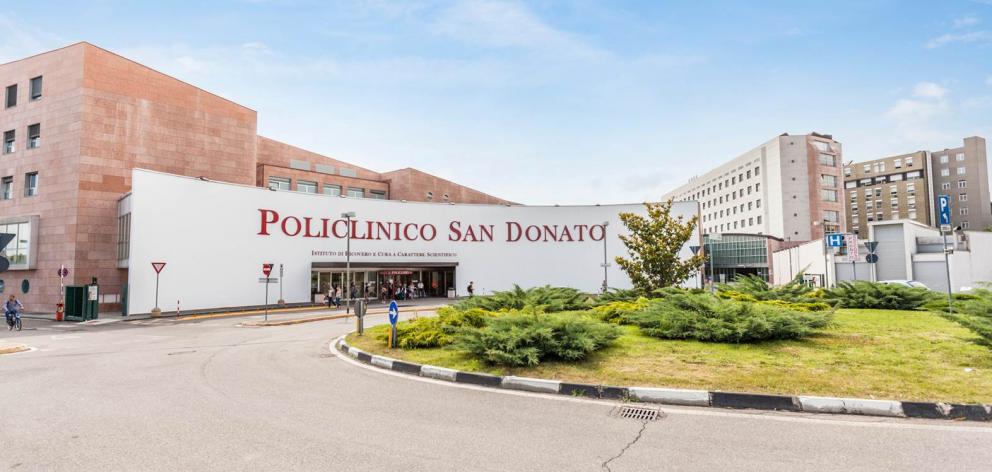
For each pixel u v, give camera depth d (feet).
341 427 18.70
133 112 103.24
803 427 18.40
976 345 28.25
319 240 108.37
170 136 109.60
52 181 96.78
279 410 21.17
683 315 33.40
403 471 14.38
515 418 19.95
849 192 314.14
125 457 15.62
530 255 131.03
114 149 99.66
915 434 17.33
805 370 24.36
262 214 100.68
